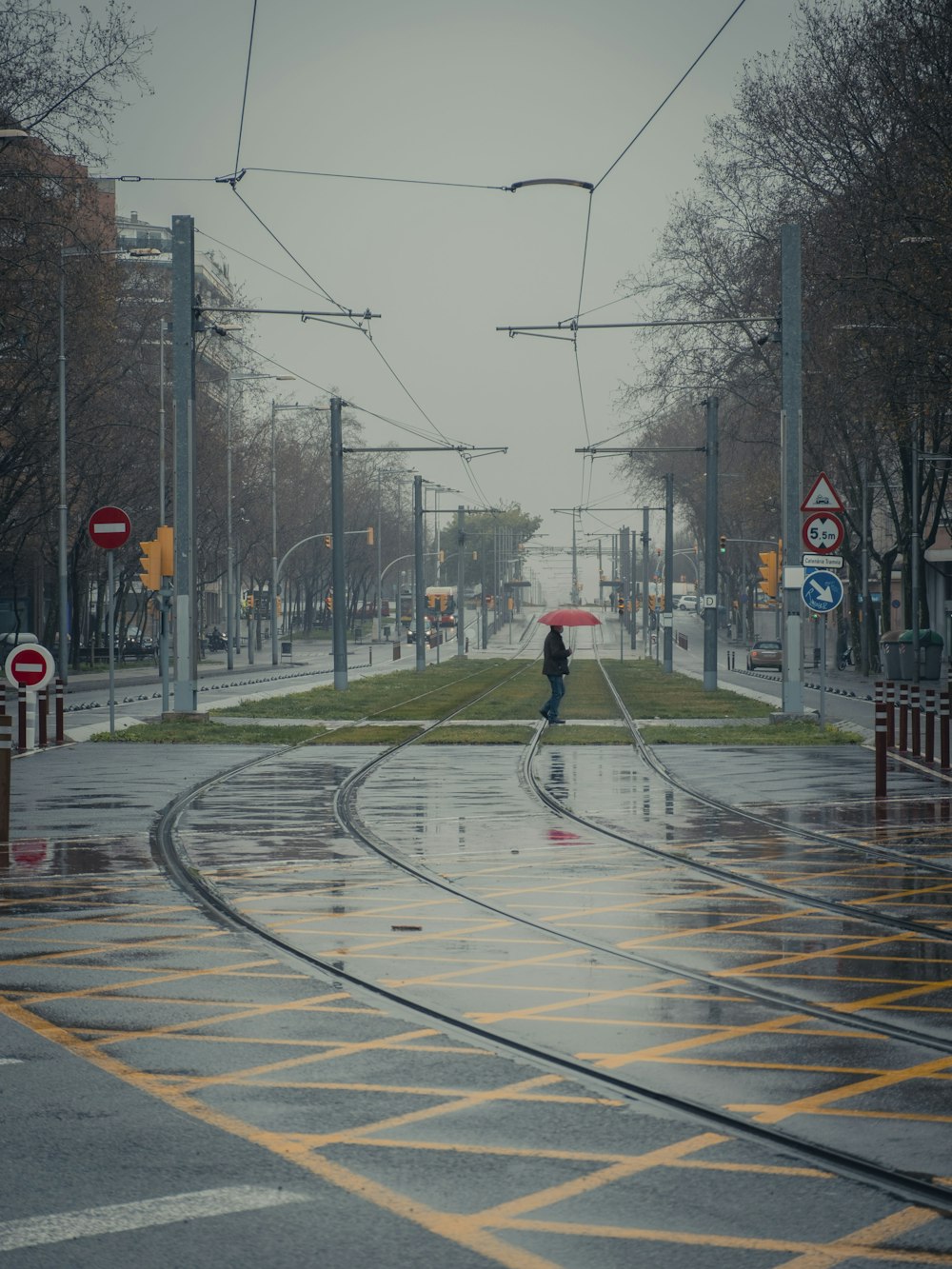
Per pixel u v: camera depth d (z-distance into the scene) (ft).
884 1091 65.57
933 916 108.58
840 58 422.00
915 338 377.50
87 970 90.07
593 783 200.64
